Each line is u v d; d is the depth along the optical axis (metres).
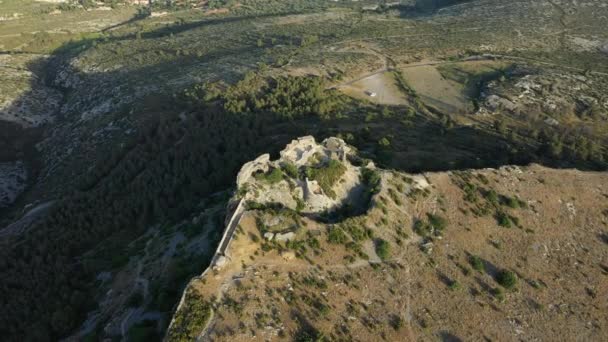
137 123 135.00
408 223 64.31
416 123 114.56
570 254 66.12
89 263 76.06
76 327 66.12
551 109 126.31
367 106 128.75
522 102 129.50
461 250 63.03
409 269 59.22
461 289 58.69
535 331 56.28
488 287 59.75
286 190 62.88
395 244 61.31
